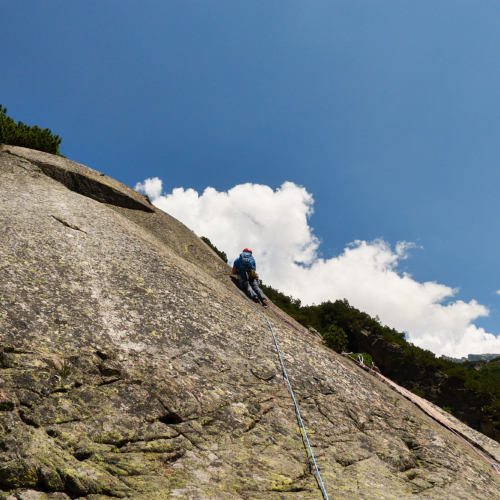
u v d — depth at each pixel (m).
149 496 2.33
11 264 4.32
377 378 6.77
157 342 4.12
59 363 3.18
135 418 3.03
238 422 3.45
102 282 4.85
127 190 11.14
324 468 3.23
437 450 4.26
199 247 11.00
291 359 4.98
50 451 2.42
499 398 25.69
